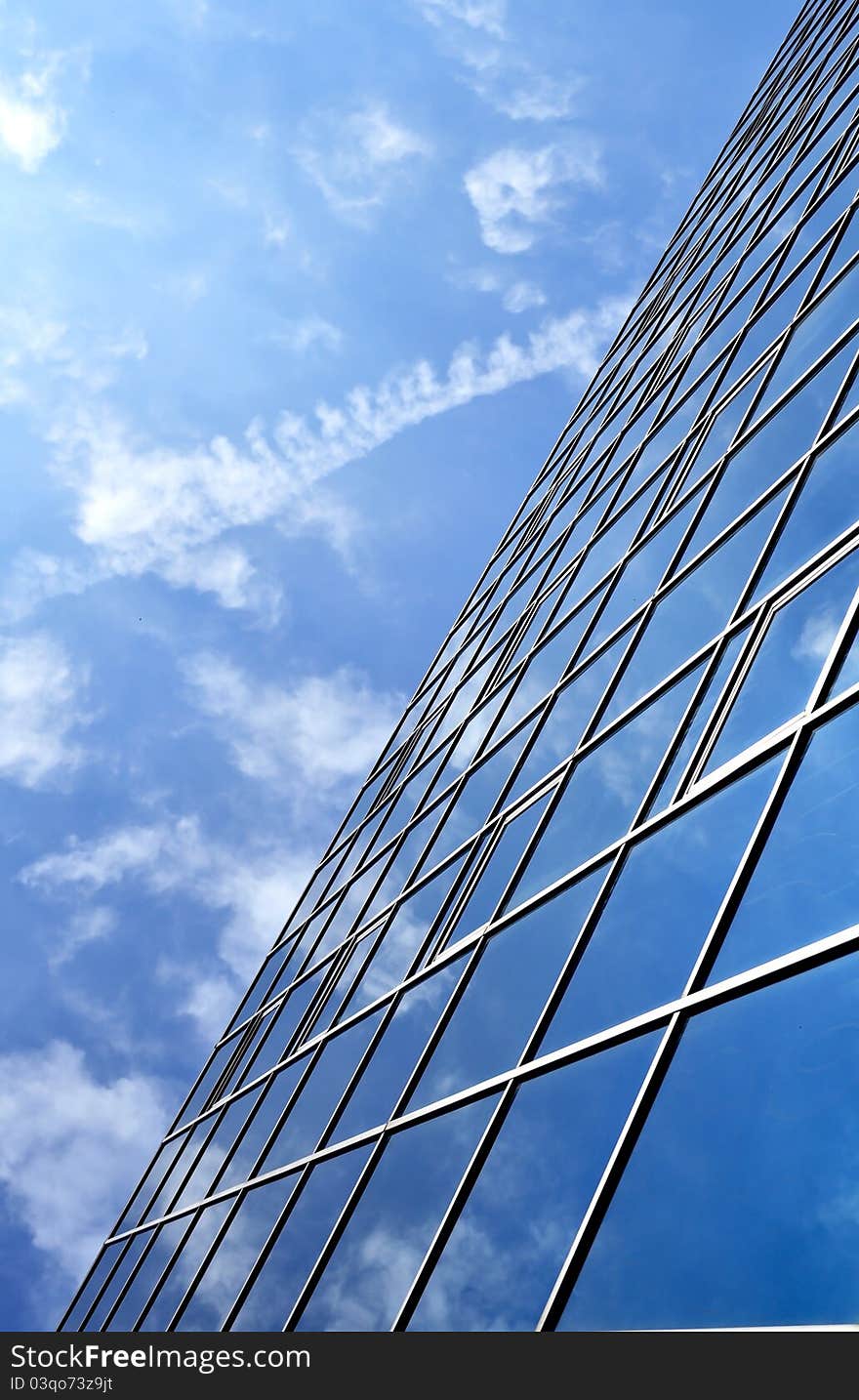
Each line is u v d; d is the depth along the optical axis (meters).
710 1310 5.27
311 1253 12.11
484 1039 11.11
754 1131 5.71
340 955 21.00
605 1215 6.78
